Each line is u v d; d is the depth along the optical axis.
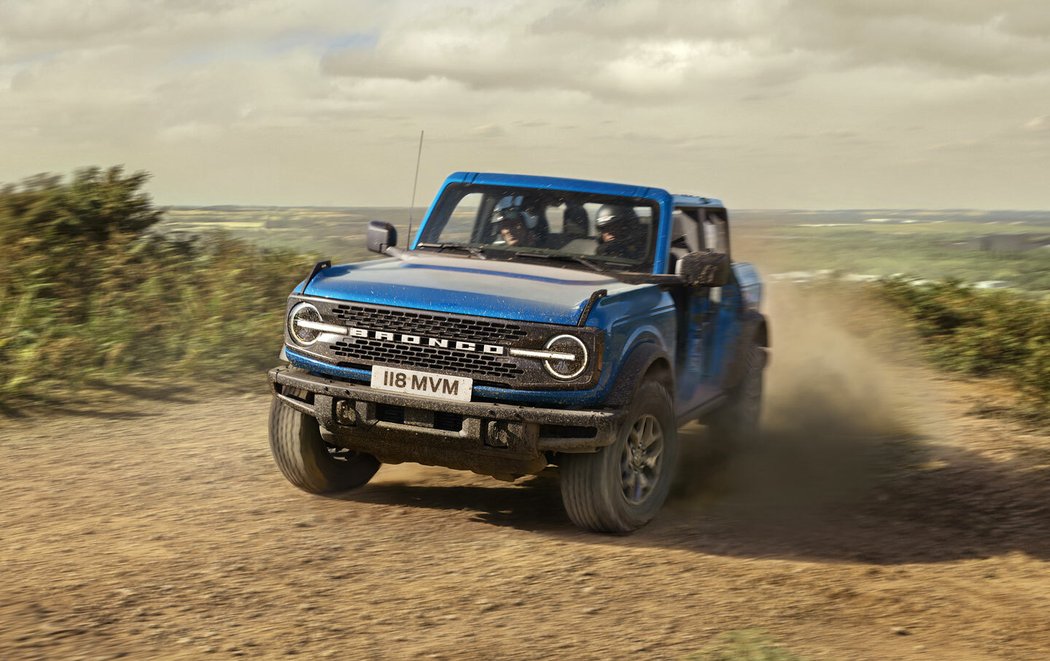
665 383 6.28
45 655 3.85
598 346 5.44
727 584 5.11
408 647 4.11
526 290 5.77
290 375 5.88
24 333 9.62
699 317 7.01
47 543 5.27
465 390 5.50
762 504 6.80
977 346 13.24
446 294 5.64
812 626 4.59
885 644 4.42
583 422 5.41
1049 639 4.59
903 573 5.45
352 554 5.31
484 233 6.89
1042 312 13.80
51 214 12.30
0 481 6.46
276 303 12.48
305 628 4.27
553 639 4.27
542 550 5.53
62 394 9.17
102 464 7.00
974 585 5.31
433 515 6.14
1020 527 6.41
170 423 8.41
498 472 5.75
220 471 6.95
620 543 5.76
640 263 6.57
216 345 10.93
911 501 6.96
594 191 6.84
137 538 5.41
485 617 4.50
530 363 5.46
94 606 4.39
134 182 13.11
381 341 5.65
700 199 7.59
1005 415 10.08
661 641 4.29
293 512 6.05
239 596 4.61
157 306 11.36
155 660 3.87
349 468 6.48
